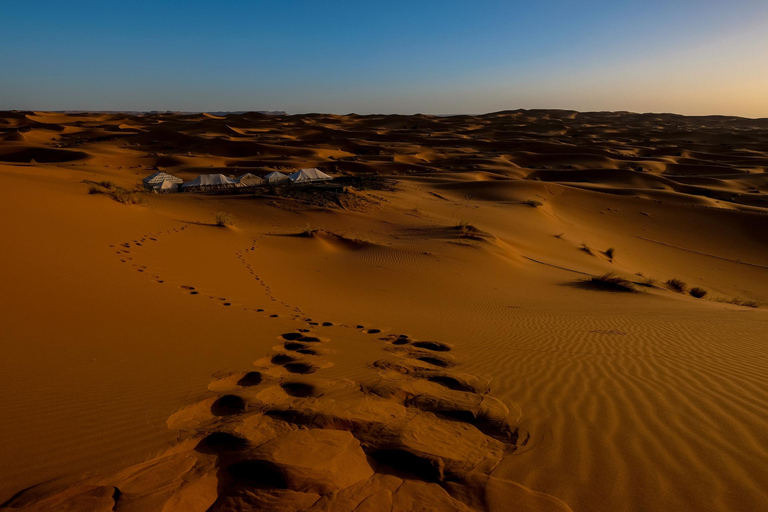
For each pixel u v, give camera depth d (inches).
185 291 385.4
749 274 1338.6
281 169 2699.3
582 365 244.4
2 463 111.2
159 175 1841.8
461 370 223.6
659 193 2283.5
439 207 1620.3
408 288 624.7
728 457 136.2
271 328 296.7
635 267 1289.4
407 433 140.5
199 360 210.5
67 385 164.6
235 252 712.4
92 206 724.0
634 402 182.4
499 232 1314.0
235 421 142.6
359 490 109.7
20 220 479.8
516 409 170.6
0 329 212.8
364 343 276.7
